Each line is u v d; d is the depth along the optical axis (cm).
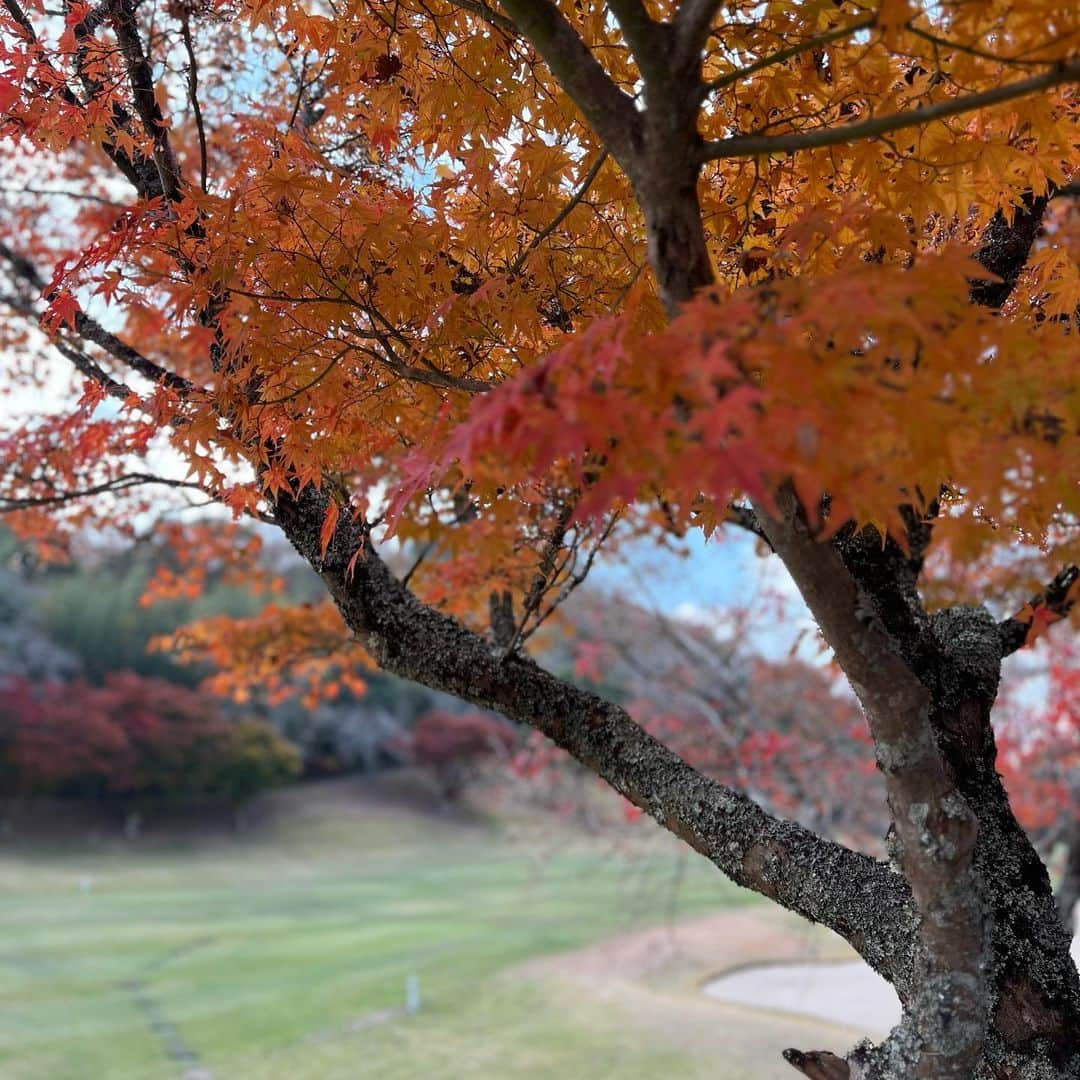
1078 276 198
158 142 256
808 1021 1154
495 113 220
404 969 1555
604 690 1206
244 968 1612
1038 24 151
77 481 418
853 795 793
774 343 116
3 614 4050
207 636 514
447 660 244
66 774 3572
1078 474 117
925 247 222
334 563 246
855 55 183
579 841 1109
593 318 203
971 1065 155
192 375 466
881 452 115
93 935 1911
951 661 234
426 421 233
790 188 221
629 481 112
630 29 139
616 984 1349
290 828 4153
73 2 245
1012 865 211
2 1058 1072
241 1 255
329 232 198
